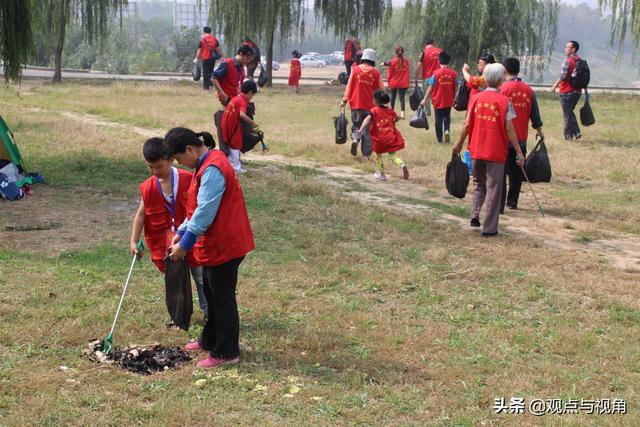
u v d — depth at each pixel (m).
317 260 7.95
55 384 4.95
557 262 8.07
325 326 6.18
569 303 6.84
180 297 5.32
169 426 4.47
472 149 9.04
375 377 5.26
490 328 6.19
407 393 5.00
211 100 23.72
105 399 4.78
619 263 8.22
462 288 7.23
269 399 4.89
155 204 5.88
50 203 10.02
